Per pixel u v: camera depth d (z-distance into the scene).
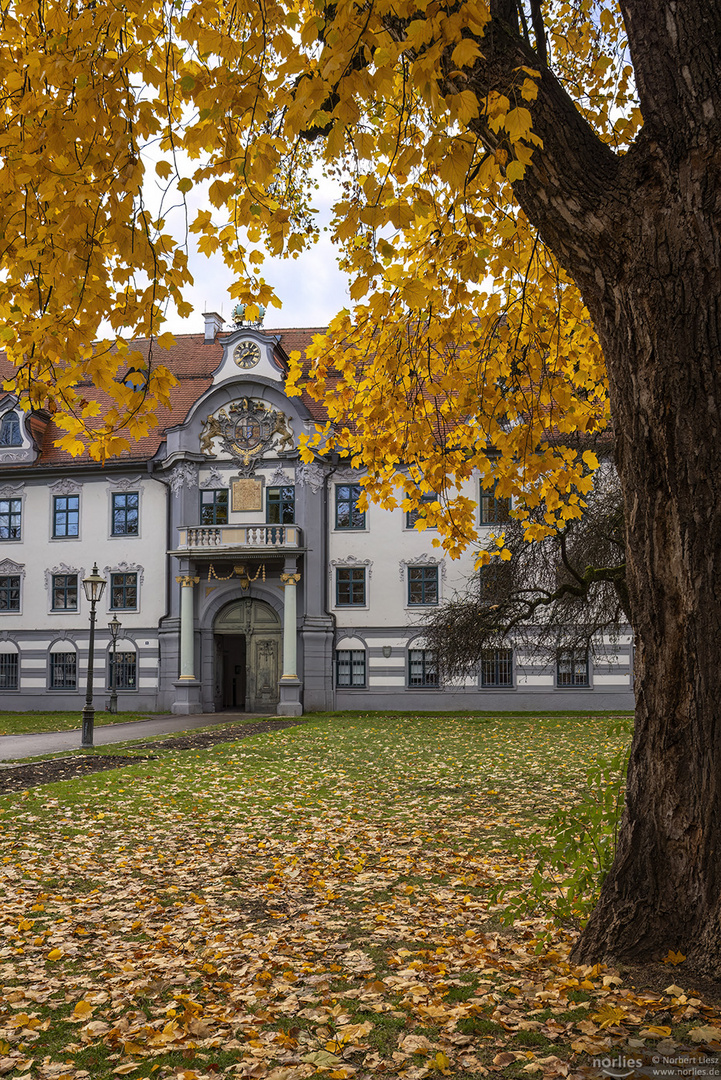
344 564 35.59
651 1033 3.70
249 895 7.20
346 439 8.53
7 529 38.25
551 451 7.49
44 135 4.23
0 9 4.88
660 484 4.28
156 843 9.41
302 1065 3.84
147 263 4.53
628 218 4.23
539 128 4.31
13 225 4.77
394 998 4.66
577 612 20.28
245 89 4.00
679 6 4.16
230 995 4.79
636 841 4.56
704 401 4.12
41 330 4.79
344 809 11.43
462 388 7.47
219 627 35.81
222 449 36.34
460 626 26.27
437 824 10.12
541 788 12.62
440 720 29.62
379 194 3.76
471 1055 3.88
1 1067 3.97
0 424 38.59
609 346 4.49
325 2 3.59
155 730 26.31
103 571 37.03
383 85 3.38
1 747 20.67
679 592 4.27
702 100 4.09
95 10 4.17
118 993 4.93
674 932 4.38
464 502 8.21
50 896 7.20
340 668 35.41
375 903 6.84
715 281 4.11
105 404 38.28
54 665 37.38
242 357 36.25
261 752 18.78
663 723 4.42
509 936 5.76
